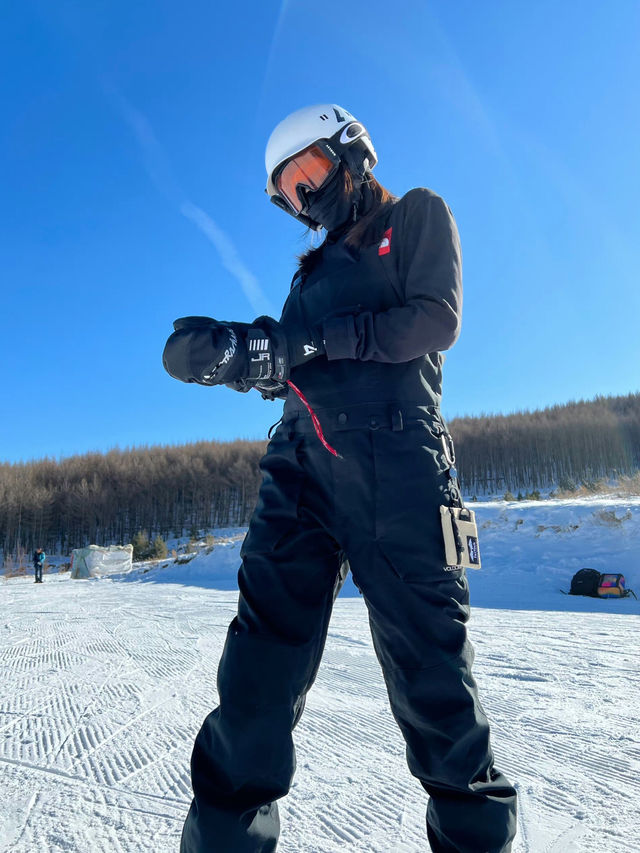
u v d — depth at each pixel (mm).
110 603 11070
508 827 1057
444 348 1143
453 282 1149
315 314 1305
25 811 2061
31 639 6312
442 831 1064
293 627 1108
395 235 1234
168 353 1038
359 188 1339
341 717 3273
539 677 4078
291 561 1143
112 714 3281
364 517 1107
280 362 1083
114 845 1811
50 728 3033
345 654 5031
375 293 1229
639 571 11398
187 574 20484
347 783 2322
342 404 1159
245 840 1012
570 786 2209
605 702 3420
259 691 1052
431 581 1084
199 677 4238
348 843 1816
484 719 1073
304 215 1438
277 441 1251
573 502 16125
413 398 1182
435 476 1143
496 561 13078
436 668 1052
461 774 1034
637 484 19656
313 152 1304
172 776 2371
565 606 9008
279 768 1048
